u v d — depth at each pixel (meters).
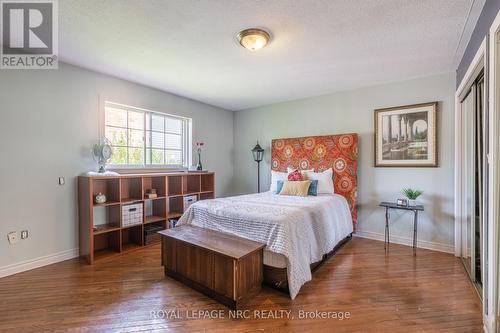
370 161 3.69
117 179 3.10
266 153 4.87
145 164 3.82
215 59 2.78
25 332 1.66
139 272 2.59
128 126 3.61
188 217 2.86
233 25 2.09
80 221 2.97
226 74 3.24
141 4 1.81
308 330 1.69
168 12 1.91
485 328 1.69
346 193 3.77
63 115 2.86
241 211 2.46
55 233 2.80
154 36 2.28
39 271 2.58
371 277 2.45
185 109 4.36
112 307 1.96
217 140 5.01
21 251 2.55
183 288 2.26
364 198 3.75
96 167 3.16
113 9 1.87
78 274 2.53
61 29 2.16
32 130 2.62
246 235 2.33
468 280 2.38
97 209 3.17
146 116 3.84
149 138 3.89
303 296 2.12
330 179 3.73
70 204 2.93
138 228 3.38
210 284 2.08
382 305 1.98
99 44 2.43
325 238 2.71
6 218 2.45
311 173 3.87
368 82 3.53
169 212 3.95
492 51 1.61
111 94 3.31
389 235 3.56
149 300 2.06
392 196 3.51
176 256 2.38
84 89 3.04
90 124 3.10
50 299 2.06
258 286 2.17
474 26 2.09
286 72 3.16
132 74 3.24
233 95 4.22
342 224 3.26
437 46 2.46
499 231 1.59
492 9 1.64
